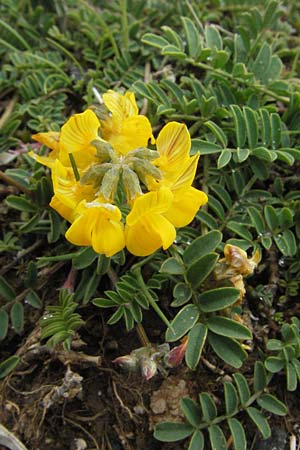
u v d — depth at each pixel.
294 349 0.09
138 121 0.08
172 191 0.08
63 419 0.09
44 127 0.11
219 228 0.10
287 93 0.11
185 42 0.12
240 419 0.09
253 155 0.10
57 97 0.12
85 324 0.10
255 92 0.11
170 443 0.09
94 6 0.14
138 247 0.08
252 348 0.10
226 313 0.09
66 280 0.10
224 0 0.13
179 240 0.10
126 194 0.08
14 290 0.10
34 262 0.10
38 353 0.09
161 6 0.14
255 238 0.10
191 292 0.09
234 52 0.12
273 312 0.10
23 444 0.09
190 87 0.12
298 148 0.10
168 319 0.10
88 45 0.13
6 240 0.10
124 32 0.12
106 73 0.12
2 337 0.09
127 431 0.09
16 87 0.12
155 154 0.08
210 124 0.10
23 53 0.12
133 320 0.09
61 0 0.13
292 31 0.14
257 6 0.13
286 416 0.09
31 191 0.10
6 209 0.11
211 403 0.09
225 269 0.09
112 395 0.09
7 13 0.13
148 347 0.09
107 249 0.08
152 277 0.09
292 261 0.10
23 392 0.09
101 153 0.08
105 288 0.10
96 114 0.09
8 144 0.11
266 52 0.11
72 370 0.09
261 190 0.10
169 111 0.11
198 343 0.09
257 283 0.10
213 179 0.10
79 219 0.08
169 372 0.09
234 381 0.09
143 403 0.09
